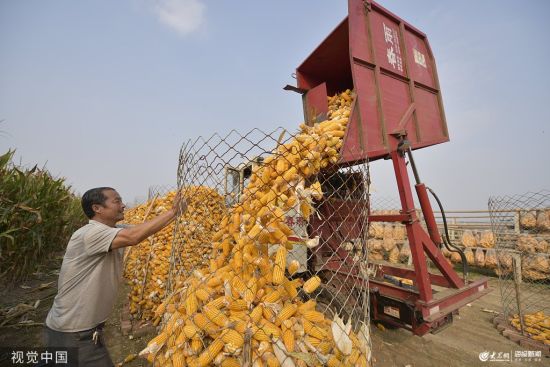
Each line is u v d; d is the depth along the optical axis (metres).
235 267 2.00
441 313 3.63
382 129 3.85
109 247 2.38
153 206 6.41
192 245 3.48
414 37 4.97
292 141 2.31
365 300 2.30
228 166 2.08
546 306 6.11
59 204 7.68
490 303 6.48
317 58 5.12
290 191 2.08
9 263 6.17
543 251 7.41
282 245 1.96
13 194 5.87
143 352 1.88
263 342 1.62
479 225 9.95
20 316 5.09
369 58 3.98
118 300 6.39
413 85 4.49
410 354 4.22
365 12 4.16
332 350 1.76
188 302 1.90
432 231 4.24
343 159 3.09
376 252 11.10
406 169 3.98
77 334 2.36
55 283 7.07
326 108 4.57
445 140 4.86
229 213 2.33
